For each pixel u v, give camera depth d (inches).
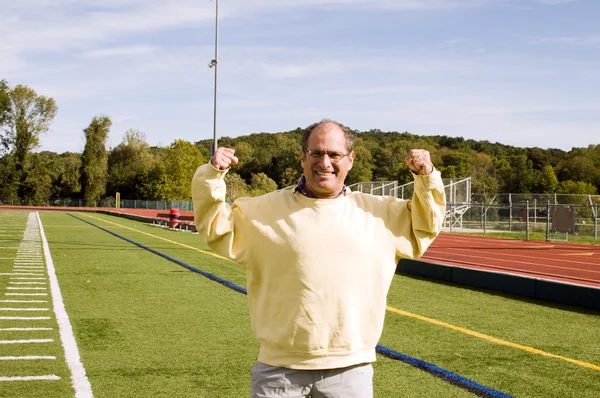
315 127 100.3
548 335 284.0
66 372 214.5
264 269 99.1
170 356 238.2
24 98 3110.2
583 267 597.3
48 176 3166.8
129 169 3324.3
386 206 106.0
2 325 288.7
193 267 530.0
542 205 1198.3
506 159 3440.0
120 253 655.1
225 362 230.8
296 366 95.7
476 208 1407.5
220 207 99.2
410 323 307.1
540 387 203.5
